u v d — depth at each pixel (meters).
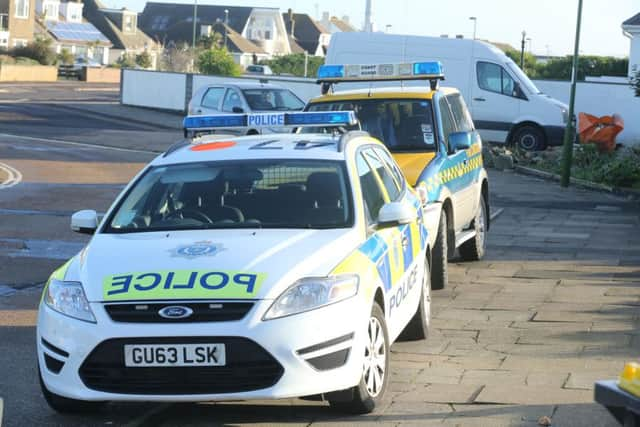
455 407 9.01
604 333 11.86
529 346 11.27
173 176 10.20
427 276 11.78
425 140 15.29
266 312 8.13
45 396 8.91
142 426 8.75
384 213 9.70
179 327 8.09
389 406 9.09
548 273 16.03
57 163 33.28
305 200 9.70
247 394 8.12
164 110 56.97
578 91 44.81
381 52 38.69
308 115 11.34
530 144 37.91
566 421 8.52
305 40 174.50
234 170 10.16
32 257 16.89
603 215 24.69
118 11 142.75
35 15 131.75
